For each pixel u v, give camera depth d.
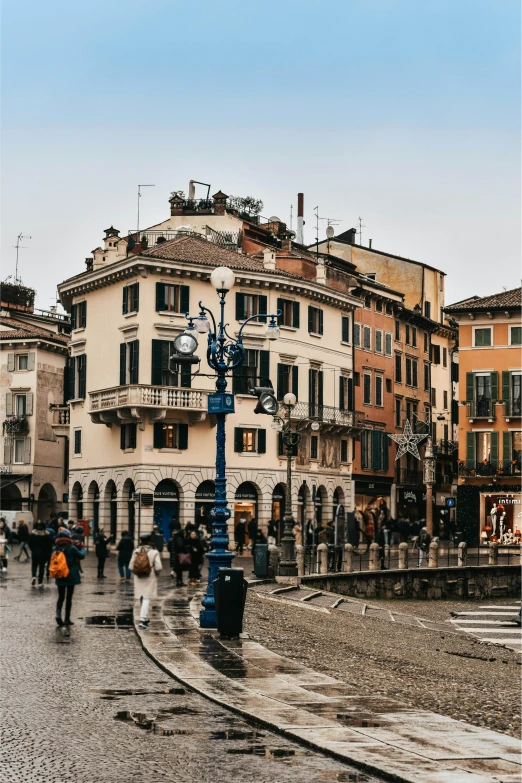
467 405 78.00
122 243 68.06
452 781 11.38
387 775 11.76
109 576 43.78
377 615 39.66
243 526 63.94
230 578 23.48
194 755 12.77
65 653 21.12
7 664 19.55
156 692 16.94
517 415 76.50
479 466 77.31
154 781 11.57
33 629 24.84
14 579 40.03
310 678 18.45
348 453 77.81
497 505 76.88
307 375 72.25
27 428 80.31
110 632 24.55
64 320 91.44
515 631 41.09
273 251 72.88
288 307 70.44
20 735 13.63
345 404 76.88
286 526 43.22
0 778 11.52
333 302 75.19
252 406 67.69
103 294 67.69
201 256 66.50
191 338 25.73
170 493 64.25
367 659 25.70
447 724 14.66
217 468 25.81
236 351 27.34
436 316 96.38
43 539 36.50
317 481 73.38
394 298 85.94
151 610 29.27
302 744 13.44
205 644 22.33
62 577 25.66
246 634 23.98
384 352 84.69
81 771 11.91
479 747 13.15
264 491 67.81
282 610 34.31
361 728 14.18
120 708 15.56
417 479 88.56
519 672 27.41
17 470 80.50
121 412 63.44
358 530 74.50
